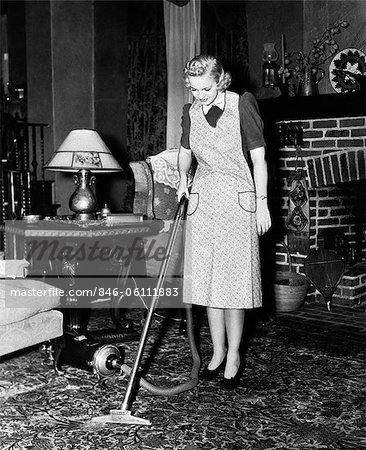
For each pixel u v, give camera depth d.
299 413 2.84
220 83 2.93
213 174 3.07
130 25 6.75
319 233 5.29
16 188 6.32
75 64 7.10
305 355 3.74
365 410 2.87
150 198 4.38
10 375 3.35
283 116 5.13
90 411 2.85
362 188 5.45
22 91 7.76
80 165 4.26
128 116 6.88
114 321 4.16
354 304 5.18
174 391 3.01
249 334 4.22
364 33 5.07
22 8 7.82
